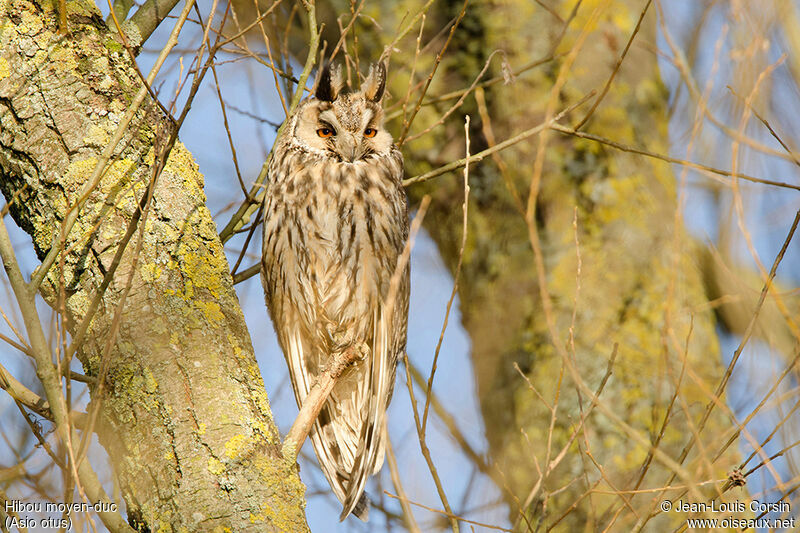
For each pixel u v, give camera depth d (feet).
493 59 38.78
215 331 18.34
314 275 30.35
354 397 30.17
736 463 29.53
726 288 34.60
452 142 39.19
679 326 34.22
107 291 17.87
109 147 17.07
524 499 31.99
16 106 19.11
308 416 21.15
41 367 15.97
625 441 31.63
